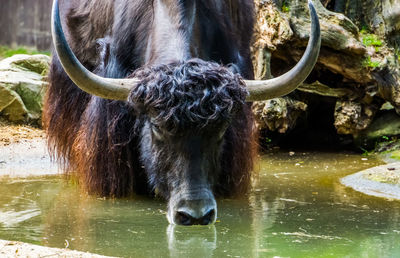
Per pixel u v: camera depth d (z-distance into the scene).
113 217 12.25
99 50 15.15
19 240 10.27
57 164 18.45
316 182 16.64
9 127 24.36
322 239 10.67
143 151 13.24
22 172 17.45
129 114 14.10
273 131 24.11
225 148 14.30
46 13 49.62
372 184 16.00
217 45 14.08
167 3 13.44
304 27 22.44
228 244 10.22
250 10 16.81
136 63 14.26
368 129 23.56
